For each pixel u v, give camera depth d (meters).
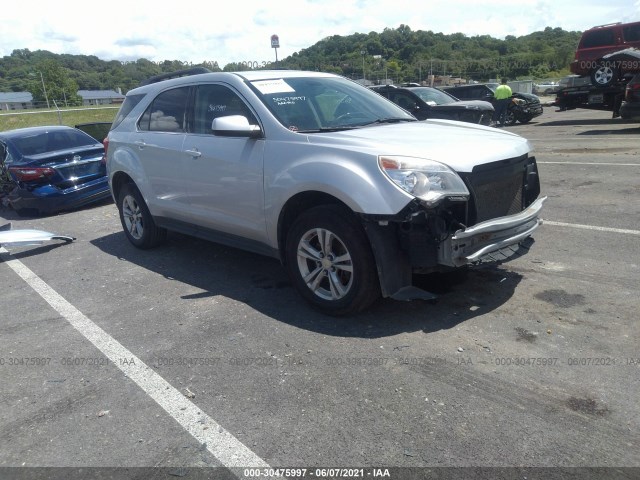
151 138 5.66
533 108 19.17
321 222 3.93
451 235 3.55
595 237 5.53
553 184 7.95
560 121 18.91
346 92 5.15
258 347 3.75
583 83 16.98
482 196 3.79
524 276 4.64
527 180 4.41
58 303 4.89
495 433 2.72
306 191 4.00
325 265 4.04
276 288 4.82
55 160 9.04
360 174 3.68
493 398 2.99
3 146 9.51
